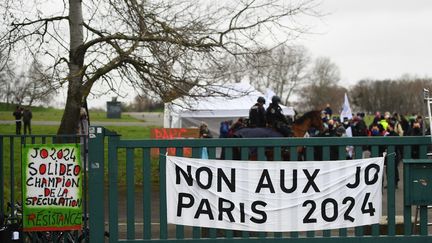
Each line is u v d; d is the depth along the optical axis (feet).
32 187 27.50
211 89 53.52
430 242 26.99
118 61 50.65
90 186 26.86
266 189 27.09
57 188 27.58
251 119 54.80
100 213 26.94
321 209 27.14
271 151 43.21
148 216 27.02
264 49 53.47
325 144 27.09
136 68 51.31
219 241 26.91
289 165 27.07
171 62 51.03
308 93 290.35
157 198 54.44
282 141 27.02
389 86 313.12
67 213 27.63
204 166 27.14
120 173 68.85
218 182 27.12
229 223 27.17
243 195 27.14
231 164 27.09
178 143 27.02
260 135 49.37
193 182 27.14
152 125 189.88
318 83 291.17
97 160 26.89
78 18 53.62
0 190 27.91
